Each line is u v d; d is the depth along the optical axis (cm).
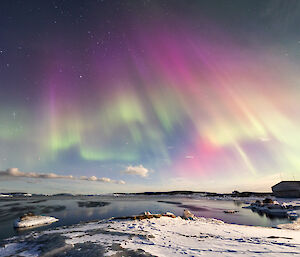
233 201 8981
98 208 5278
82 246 918
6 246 1002
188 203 7888
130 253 804
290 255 771
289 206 4181
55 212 4247
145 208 5331
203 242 1051
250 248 902
